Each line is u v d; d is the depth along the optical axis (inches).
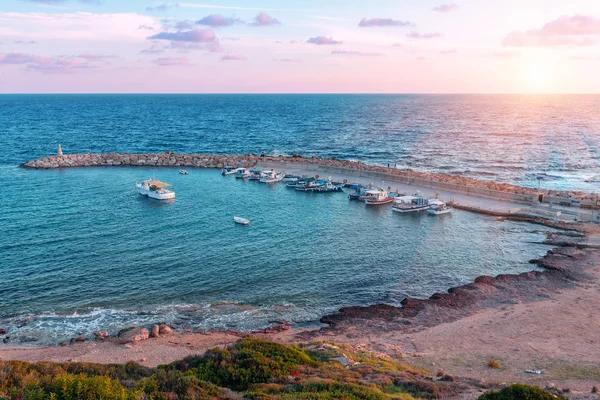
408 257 2539.4
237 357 1294.3
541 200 3572.8
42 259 2442.2
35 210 3405.5
